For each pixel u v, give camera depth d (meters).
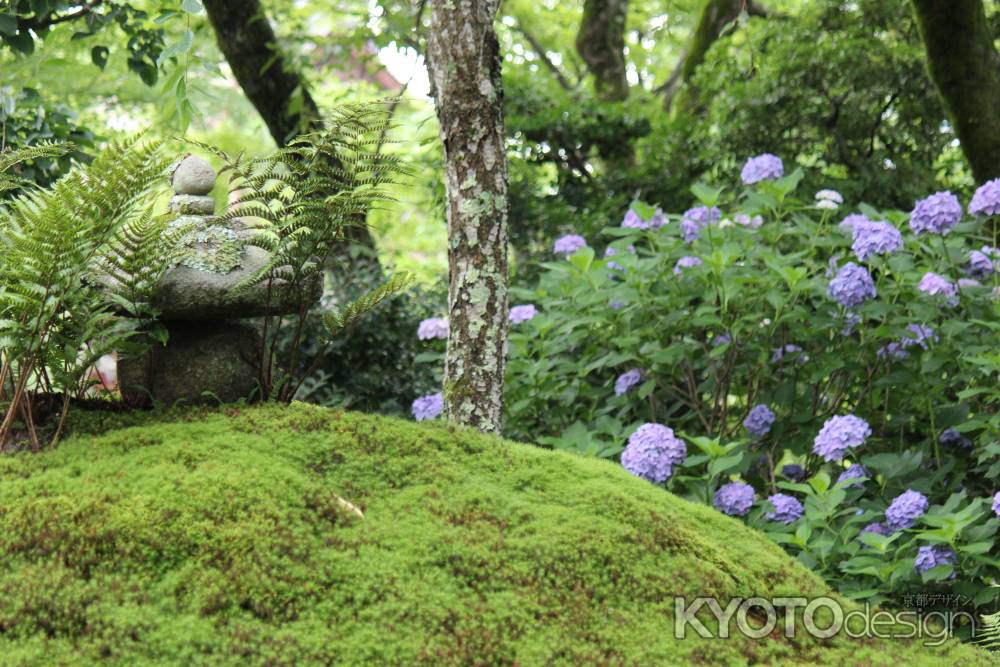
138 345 2.75
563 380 4.52
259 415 2.87
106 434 2.71
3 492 2.40
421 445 2.86
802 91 6.80
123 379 2.97
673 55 12.66
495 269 3.19
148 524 2.33
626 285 4.30
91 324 2.64
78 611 2.15
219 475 2.51
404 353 6.25
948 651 2.60
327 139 2.89
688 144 7.75
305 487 2.57
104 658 2.08
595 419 4.48
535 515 2.66
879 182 6.74
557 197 7.97
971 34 5.16
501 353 3.21
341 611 2.27
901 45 6.82
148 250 2.67
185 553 2.31
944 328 3.96
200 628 2.16
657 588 2.52
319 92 9.49
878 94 6.79
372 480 2.71
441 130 3.25
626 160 8.41
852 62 6.70
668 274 4.39
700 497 3.68
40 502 2.36
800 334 4.24
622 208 7.82
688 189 7.61
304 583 2.30
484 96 3.16
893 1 7.12
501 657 2.25
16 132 4.41
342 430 2.85
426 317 6.37
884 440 4.22
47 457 2.57
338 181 2.96
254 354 3.04
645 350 4.25
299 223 2.88
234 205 3.02
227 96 10.62
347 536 2.47
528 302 6.25
